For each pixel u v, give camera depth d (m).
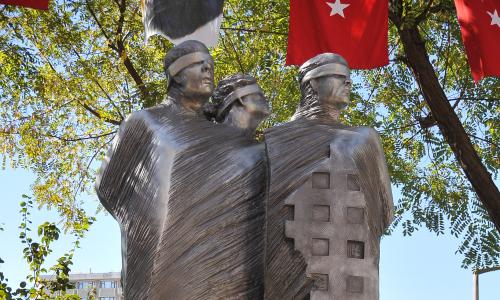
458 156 10.98
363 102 13.31
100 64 13.45
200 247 4.39
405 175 13.14
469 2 9.40
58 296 11.60
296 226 4.33
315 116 4.63
